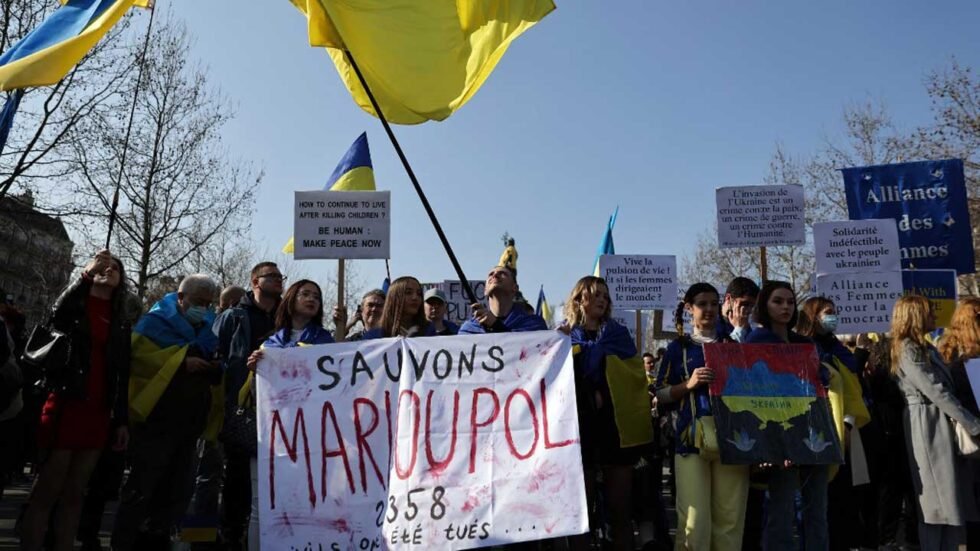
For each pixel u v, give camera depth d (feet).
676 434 16.12
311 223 22.56
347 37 21.85
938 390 16.60
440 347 14.23
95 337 15.96
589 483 16.83
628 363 16.58
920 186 29.32
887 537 22.72
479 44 22.97
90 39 19.57
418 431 13.74
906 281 27.84
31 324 94.63
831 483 20.04
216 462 20.71
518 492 13.23
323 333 17.39
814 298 19.53
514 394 13.85
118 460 20.86
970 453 16.33
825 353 18.49
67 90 55.31
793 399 15.60
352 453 13.70
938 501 16.52
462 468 13.47
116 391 16.21
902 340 17.56
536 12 22.80
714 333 17.34
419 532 13.16
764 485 16.57
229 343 18.85
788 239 26.89
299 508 13.39
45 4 53.16
